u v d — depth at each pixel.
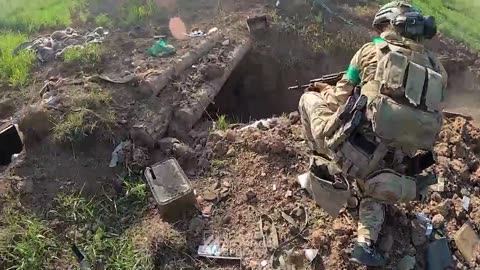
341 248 3.57
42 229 3.76
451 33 6.48
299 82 6.19
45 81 5.28
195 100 4.92
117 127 4.45
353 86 3.42
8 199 3.96
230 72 5.64
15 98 5.17
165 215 3.82
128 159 4.27
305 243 3.67
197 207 3.92
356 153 3.20
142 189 4.00
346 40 6.30
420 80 3.14
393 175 3.22
